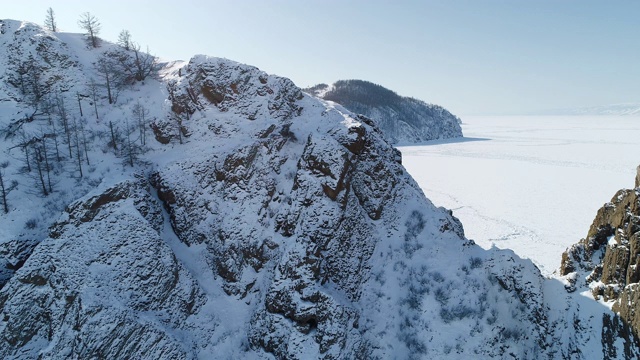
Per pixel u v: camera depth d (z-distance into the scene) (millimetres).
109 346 23047
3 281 28125
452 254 32281
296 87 46906
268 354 26422
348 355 25656
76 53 52031
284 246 30922
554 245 60531
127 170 36656
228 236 32375
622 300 25188
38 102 43469
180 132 40969
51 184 34812
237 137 39375
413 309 29094
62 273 25344
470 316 27625
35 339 24688
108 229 27734
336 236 30797
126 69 50000
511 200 88250
